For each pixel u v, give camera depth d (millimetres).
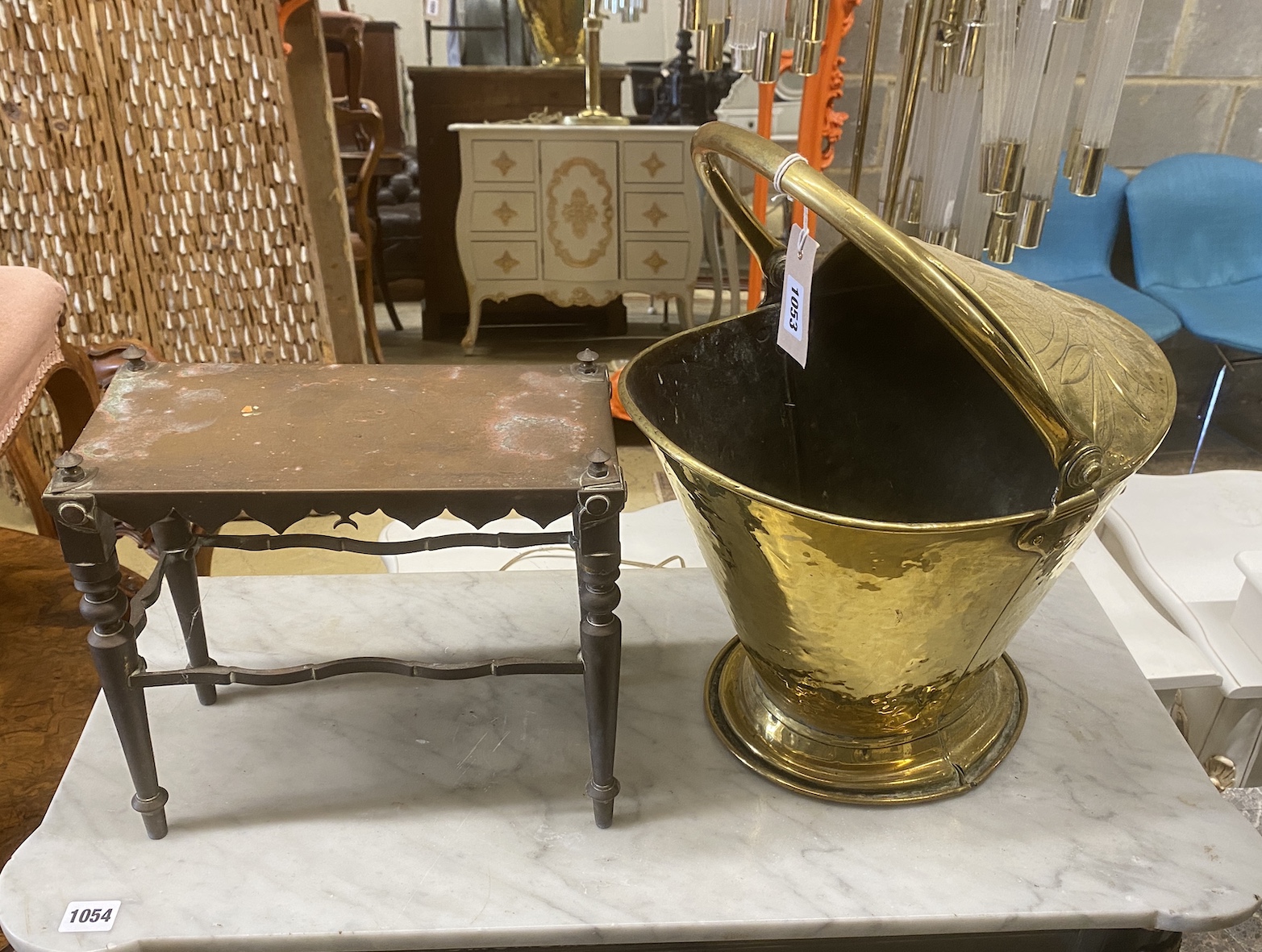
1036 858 732
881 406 932
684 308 2758
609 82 2826
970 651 726
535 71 2801
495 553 1384
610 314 3143
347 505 631
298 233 1877
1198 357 2367
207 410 735
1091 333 735
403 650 960
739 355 889
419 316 3438
